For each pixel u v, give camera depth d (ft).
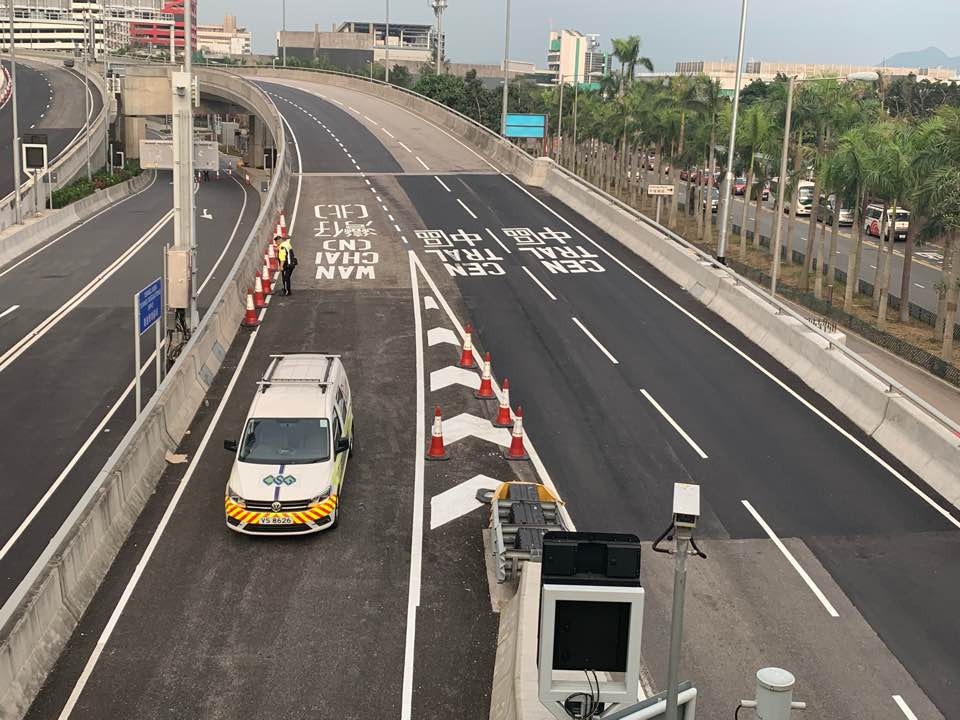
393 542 55.11
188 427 70.54
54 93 328.49
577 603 27.91
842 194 159.94
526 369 86.02
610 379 84.28
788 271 195.83
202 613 47.11
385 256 125.08
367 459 66.49
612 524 58.65
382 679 42.42
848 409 78.23
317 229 139.13
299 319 98.68
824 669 45.32
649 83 302.86
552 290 111.86
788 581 53.21
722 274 108.47
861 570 54.60
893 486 65.72
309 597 48.93
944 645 47.60
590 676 28.40
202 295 111.04
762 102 217.56
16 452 66.49
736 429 74.49
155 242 148.15
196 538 54.65
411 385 81.00
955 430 65.26
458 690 41.81
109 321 100.58
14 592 45.78
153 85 291.99
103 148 241.35
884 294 143.84
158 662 43.06
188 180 83.66
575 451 69.26
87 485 61.62
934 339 142.41
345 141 222.28
